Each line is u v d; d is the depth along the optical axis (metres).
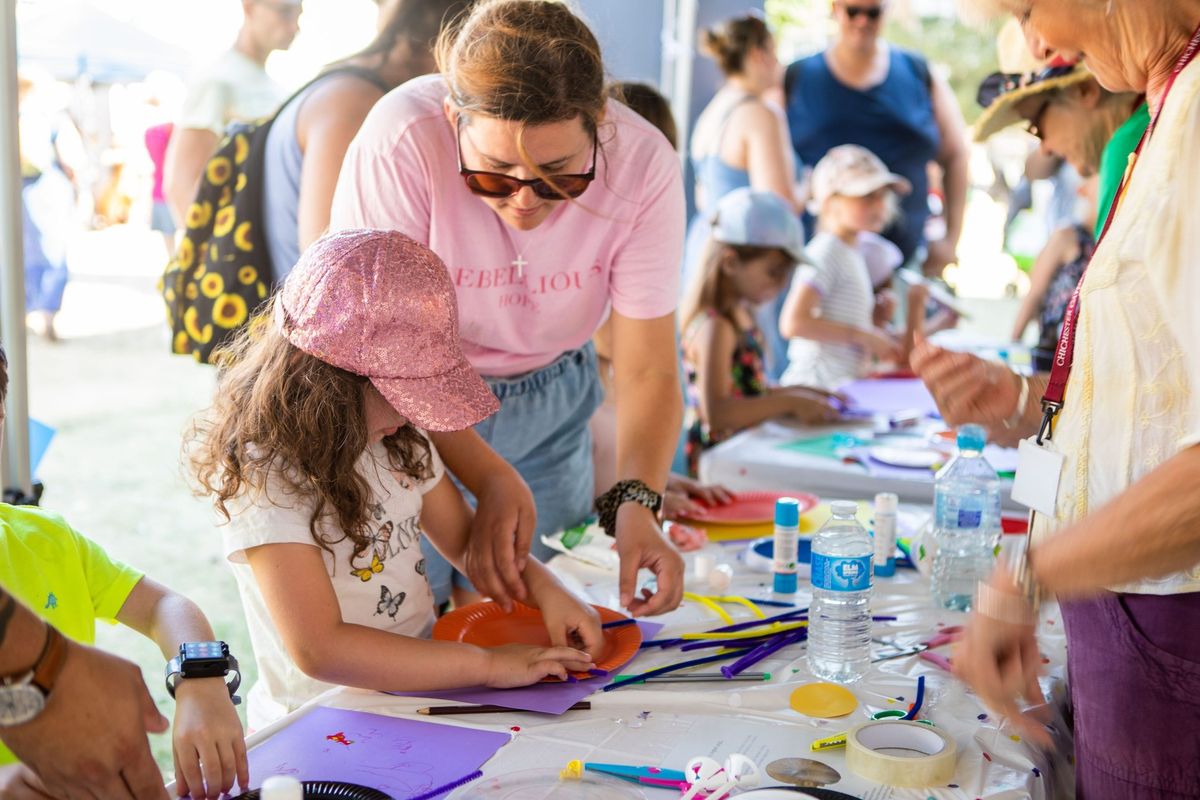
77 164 7.90
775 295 3.68
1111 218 1.42
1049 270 4.75
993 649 1.38
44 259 8.23
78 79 7.43
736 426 3.56
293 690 1.77
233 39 3.90
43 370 8.18
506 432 2.31
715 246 3.61
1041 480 1.51
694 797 1.24
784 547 2.01
